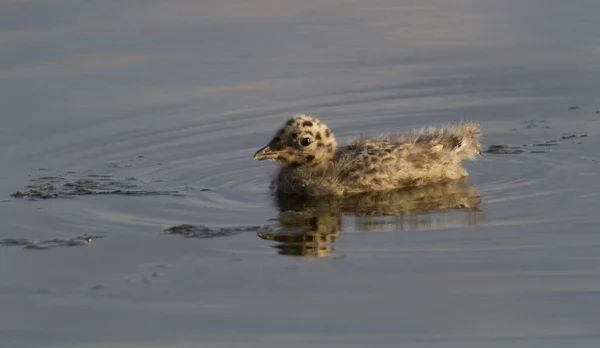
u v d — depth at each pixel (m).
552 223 52.62
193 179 62.22
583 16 92.75
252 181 61.81
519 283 46.00
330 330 42.56
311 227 53.00
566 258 48.25
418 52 85.94
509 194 57.53
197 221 54.28
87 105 75.00
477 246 49.84
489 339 41.66
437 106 75.06
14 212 56.09
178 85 78.94
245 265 48.28
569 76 79.38
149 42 87.50
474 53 85.12
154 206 56.94
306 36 89.75
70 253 50.25
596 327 42.41
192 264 48.56
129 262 49.06
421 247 49.91
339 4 99.19
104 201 57.88
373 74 81.44
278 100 76.38
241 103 75.88
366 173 59.03
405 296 45.03
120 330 43.06
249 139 69.31
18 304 45.38
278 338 42.12
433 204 56.31
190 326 43.22
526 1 98.25
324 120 73.12
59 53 84.69
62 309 44.91
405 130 70.88
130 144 68.56
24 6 97.00
